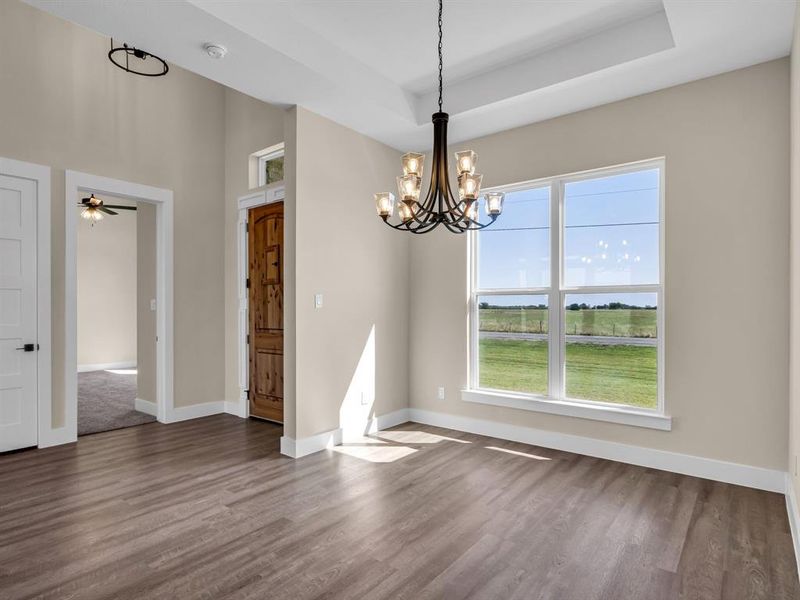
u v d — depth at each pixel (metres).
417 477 3.18
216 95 5.20
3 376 3.65
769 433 2.90
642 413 3.36
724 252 3.06
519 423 3.98
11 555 2.19
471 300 4.36
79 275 8.44
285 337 3.67
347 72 3.27
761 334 2.92
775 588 1.95
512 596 1.90
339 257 3.96
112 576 2.03
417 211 2.67
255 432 4.36
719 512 2.62
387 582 1.99
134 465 3.43
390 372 4.49
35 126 3.82
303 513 2.64
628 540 2.34
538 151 3.88
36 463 3.47
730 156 3.04
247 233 5.04
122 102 4.40
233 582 1.99
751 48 2.76
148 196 4.58
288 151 3.65
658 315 3.38
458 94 3.71
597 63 3.03
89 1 2.25
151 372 5.04
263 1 2.67
